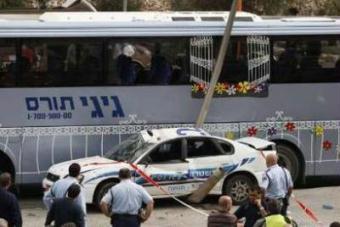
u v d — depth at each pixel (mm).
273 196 30422
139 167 37656
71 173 28453
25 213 38188
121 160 38594
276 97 43375
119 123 42000
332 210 38219
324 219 36281
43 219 36719
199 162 38531
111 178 37250
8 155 41156
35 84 41281
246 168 38906
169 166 38125
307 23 43500
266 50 43188
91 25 41500
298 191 43250
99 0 84375
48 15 42000
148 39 42094
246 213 27391
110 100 41875
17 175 41250
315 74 43656
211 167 38594
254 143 40125
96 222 35875
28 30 41062
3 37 40906
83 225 26000
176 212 38031
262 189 29562
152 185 37812
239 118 43031
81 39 41469
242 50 43031
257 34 43000
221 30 42562
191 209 38438
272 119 43312
